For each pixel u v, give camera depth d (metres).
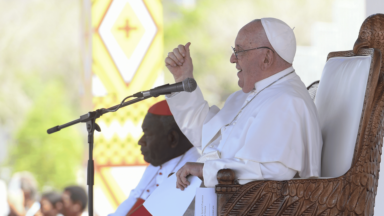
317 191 8.45
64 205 19.72
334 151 9.38
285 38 9.98
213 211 8.69
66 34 65.81
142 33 17.30
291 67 10.28
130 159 17.52
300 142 8.90
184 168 9.45
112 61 17.27
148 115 12.85
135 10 17.27
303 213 8.36
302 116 9.16
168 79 52.81
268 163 8.70
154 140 12.70
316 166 9.02
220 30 63.62
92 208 9.75
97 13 17.14
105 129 17.47
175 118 12.10
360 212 8.60
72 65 66.31
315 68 24.22
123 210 13.21
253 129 9.07
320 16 58.72
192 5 65.19
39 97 65.81
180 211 9.27
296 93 9.45
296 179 8.44
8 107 65.31
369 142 8.76
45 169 63.62
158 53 17.38
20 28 65.00
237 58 10.34
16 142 64.56
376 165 8.95
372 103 8.88
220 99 62.06
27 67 65.81
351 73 9.62
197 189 8.79
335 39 23.75
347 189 8.56
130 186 17.53
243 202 8.34
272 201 8.34
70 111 66.25
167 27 64.31
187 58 11.94
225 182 8.47
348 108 9.36
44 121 65.31
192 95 11.98
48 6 65.31
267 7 61.66
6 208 31.12
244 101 11.23
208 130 11.24
